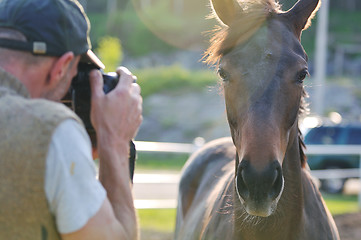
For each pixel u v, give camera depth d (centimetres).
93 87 193
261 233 285
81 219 159
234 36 275
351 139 1603
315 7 298
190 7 4622
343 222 858
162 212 1012
